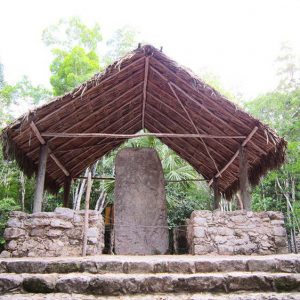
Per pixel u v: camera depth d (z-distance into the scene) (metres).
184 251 8.83
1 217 10.38
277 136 5.31
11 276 3.12
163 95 6.38
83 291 3.00
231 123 5.82
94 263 3.39
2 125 11.90
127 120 7.51
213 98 5.40
